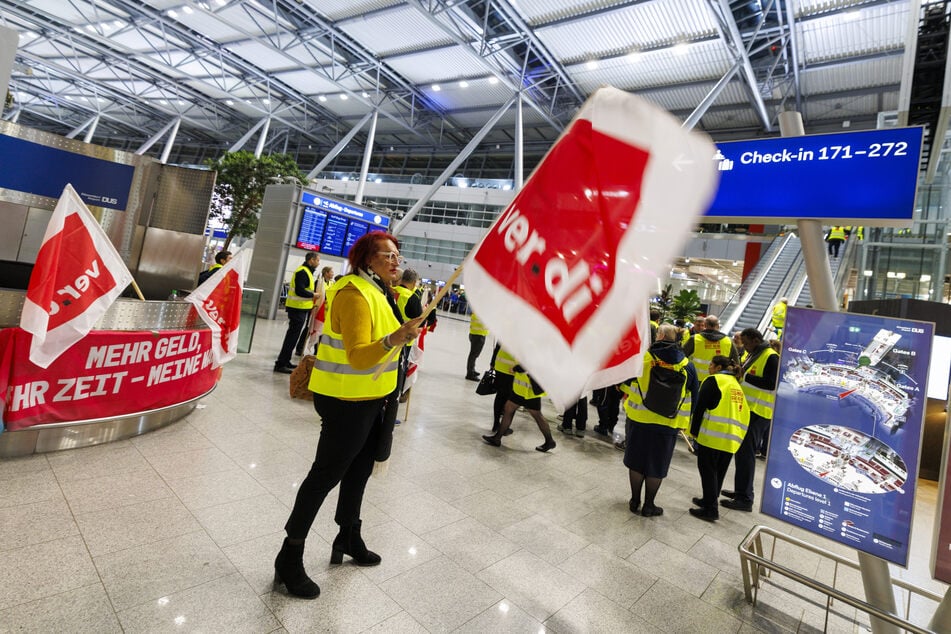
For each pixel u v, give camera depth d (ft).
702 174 3.01
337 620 5.82
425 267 100.27
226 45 73.77
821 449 6.84
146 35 73.87
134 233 16.40
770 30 48.75
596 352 3.09
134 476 8.74
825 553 7.06
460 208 100.42
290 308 19.10
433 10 49.14
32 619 5.06
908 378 6.26
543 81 69.15
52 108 128.77
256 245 40.11
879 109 65.77
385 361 5.22
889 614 5.92
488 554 7.96
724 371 11.34
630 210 3.16
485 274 3.33
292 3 57.36
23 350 8.36
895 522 6.19
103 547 6.51
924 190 28.99
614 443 16.46
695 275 91.71
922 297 28.55
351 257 6.37
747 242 68.49
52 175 14.30
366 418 6.03
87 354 9.24
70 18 72.08
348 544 6.97
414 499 9.69
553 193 3.37
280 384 17.31
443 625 6.02
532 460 13.44
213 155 135.33
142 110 116.88
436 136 104.37
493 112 86.22
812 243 7.35
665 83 65.82
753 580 7.63
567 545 8.73
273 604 5.90
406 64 71.82
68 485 8.04
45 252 7.90
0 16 72.59
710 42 53.16
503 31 57.47
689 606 7.37
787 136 7.57
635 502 10.82
